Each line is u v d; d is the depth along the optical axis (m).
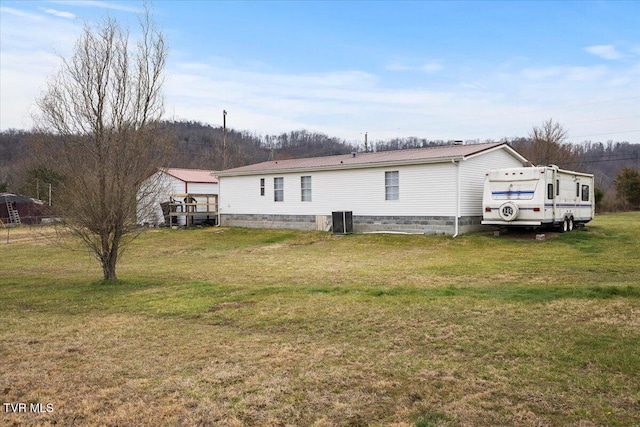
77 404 4.45
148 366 5.43
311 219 23.44
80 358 5.82
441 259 14.15
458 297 8.09
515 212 16.95
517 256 13.91
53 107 10.88
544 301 7.59
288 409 4.20
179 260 16.36
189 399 4.47
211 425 3.97
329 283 10.51
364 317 7.12
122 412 4.24
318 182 23.08
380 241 18.84
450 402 4.23
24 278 13.02
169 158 12.23
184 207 29.02
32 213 38.34
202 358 5.65
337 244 19.06
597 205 36.34
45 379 5.12
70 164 10.93
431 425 3.79
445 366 5.07
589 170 55.31
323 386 4.67
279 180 24.73
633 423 3.76
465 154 18.56
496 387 4.50
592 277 10.07
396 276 11.20
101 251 11.97
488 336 5.99
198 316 7.80
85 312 8.57
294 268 13.32
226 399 4.45
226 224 27.41
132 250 19.66
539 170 16.73
